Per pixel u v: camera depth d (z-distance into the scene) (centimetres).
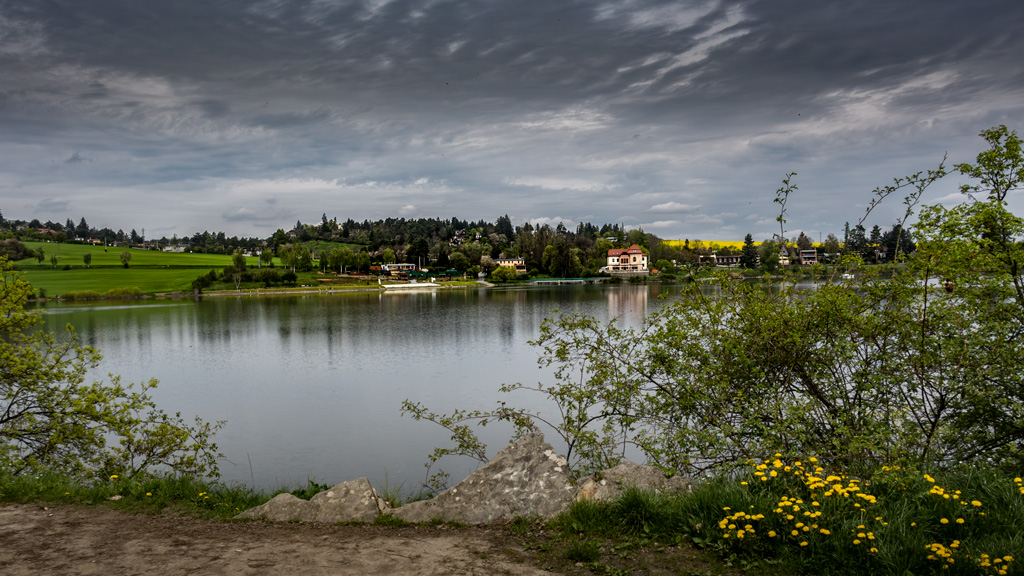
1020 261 830
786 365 953
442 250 18425
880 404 889
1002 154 859
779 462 636
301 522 695
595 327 1098
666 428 992
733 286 1025
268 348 4719
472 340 4872
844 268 961
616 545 573
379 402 2683
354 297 11750
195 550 595
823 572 487
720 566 516
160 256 19512
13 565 554
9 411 1310
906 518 541
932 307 873
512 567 539
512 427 2122
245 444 2027
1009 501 568
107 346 4950
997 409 834
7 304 1290
